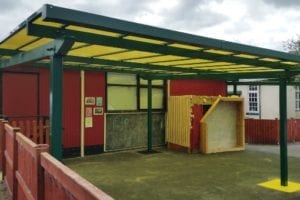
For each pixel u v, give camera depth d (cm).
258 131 1555
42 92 1023
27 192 405
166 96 1340
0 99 940
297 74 751
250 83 1388
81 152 1112
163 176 851
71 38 407
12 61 636
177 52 558
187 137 1199
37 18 376
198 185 768
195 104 1204
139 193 704
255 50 586
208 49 546
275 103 2041
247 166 980
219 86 1530
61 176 239
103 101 1168
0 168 749
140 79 1273
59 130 407
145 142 1289
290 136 1645
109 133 1190
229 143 1280
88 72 1127
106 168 938
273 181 804
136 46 500
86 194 184
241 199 668
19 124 916
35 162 339
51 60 419
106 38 463
